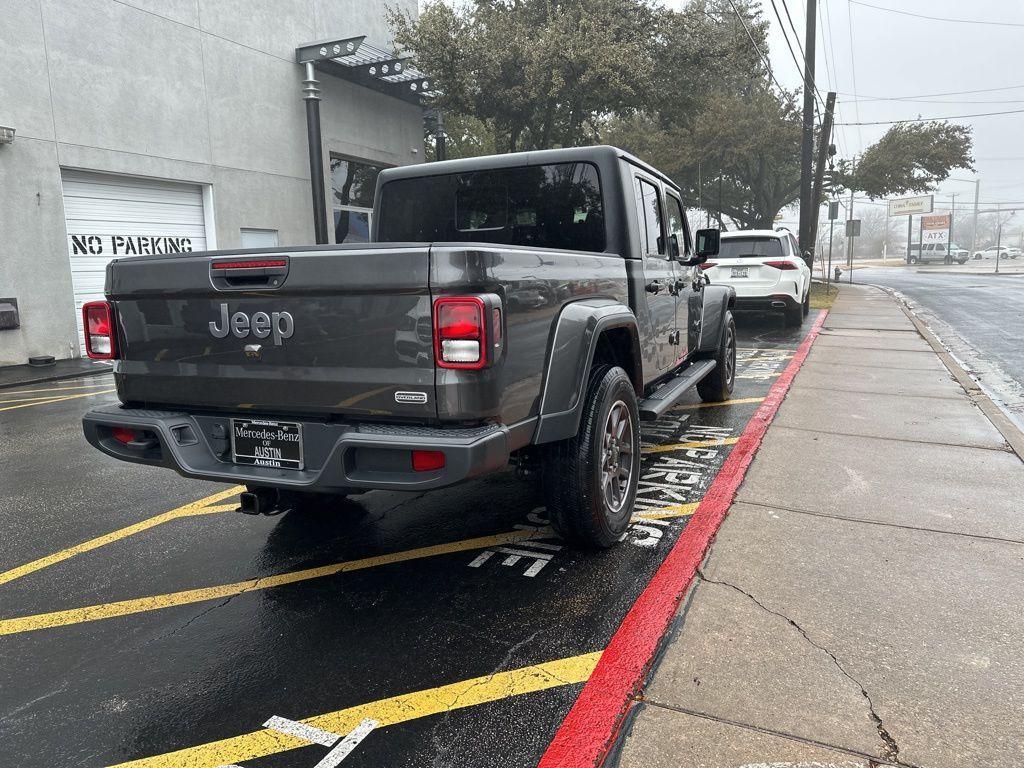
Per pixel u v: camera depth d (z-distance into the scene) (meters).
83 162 12.30
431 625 3.17
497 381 2.78
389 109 19.89
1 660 3.00
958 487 4.75
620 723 2.43
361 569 3.78
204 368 3.20
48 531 4.47
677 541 3.93
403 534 4.26
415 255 2.68
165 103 13.64
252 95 15.47
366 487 2.84
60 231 12.05
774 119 31.22
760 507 4.41
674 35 20.00
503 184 4.66
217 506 4.88
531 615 3.23
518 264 2.96
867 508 4.38
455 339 2.67
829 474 5.05
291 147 16.58
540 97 18.03
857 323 14.97
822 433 6.16
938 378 8.71
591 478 3.56
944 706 2.48
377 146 19.50
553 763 2.25
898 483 4.84
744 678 2.65
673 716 2.45
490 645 2.99
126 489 5.31
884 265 80.62
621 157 4.41
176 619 3.31
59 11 11.80
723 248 13.64
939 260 78.69
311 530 4.38
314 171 16.62
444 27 17.03
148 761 2.34
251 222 15.67
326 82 17.59
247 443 3.20
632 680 2.65
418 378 2.75
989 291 26.58
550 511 3.68
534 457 3.71
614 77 17.23
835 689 2.58
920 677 2.65
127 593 3.59
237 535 4.34
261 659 2.94
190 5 14.00
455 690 2.68
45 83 11.67
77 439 6.90
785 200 38.81
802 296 14.06
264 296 2.98
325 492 3.01
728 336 7.49
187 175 14.16
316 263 2.84
